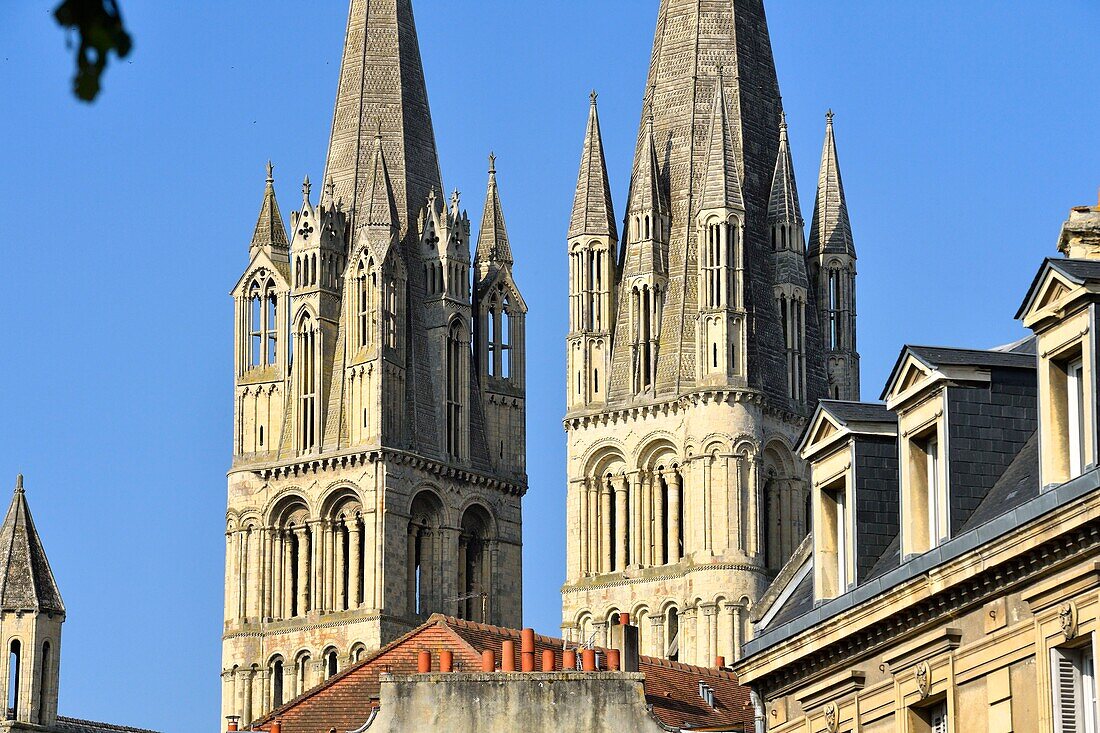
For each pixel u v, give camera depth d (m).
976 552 61.84
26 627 149.00
